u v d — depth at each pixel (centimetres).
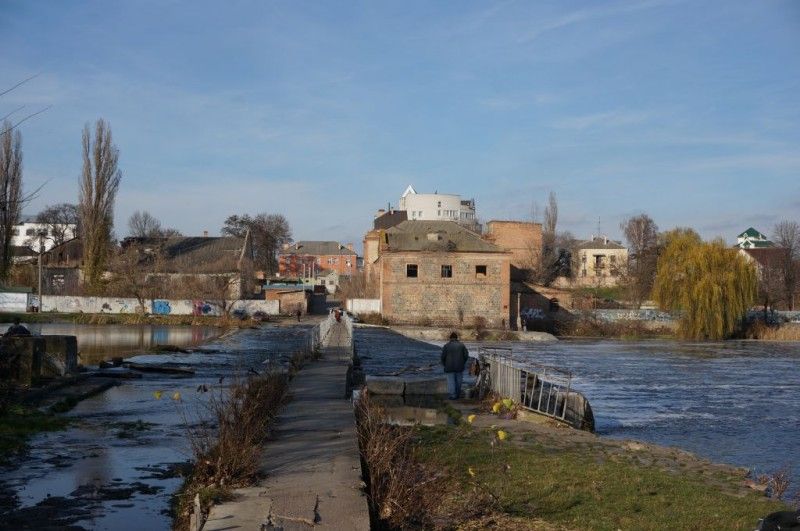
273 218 16288
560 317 8238
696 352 5878
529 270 10206
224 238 11000
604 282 12638
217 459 1077
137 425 1675
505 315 7731
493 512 1068
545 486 1231
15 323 2567
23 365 2075
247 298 10000
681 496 1212
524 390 2275
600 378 3834
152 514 998
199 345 4734
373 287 9138
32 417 1708
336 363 2934
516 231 10462
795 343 7150
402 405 2336
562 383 3381
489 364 2456
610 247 13450
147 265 9506
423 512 1023
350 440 1327
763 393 3284
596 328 7956
